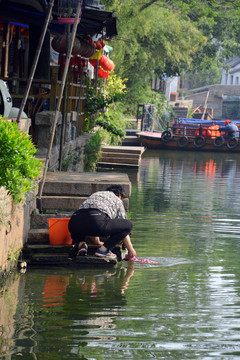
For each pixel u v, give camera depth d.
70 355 5.21
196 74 88.81
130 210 14.43
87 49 17.78
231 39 58.44
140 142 41.31
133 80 47.34
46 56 16.52
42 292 7.21
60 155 14.66
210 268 8.80
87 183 10.80
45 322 6.07
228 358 5.28
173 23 45.97
